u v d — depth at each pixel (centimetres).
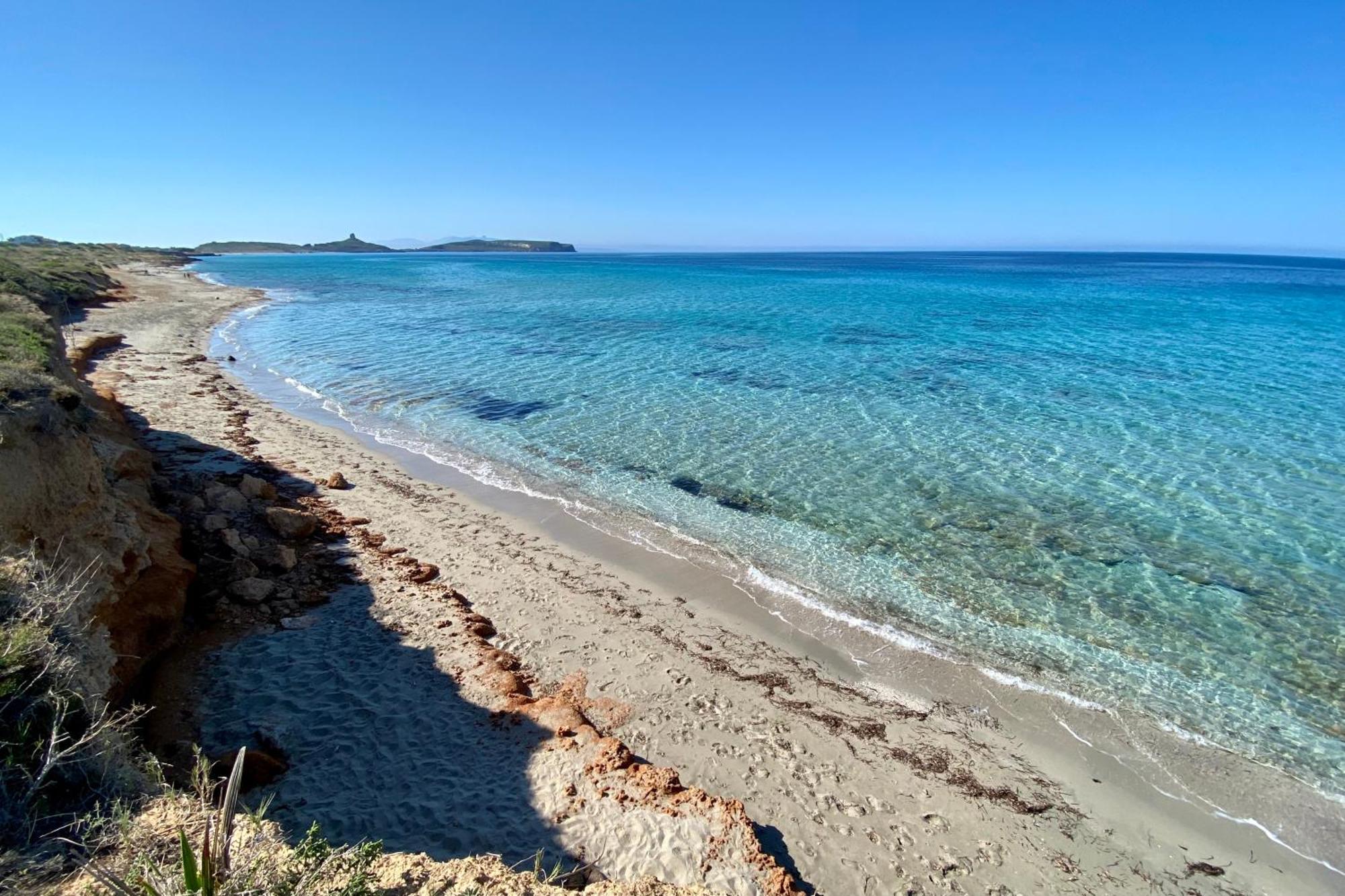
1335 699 877
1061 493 1471
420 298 5844
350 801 642
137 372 2405
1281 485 1513
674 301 5666
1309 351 3181
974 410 2103
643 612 1038
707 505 1424
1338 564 1183
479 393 2328
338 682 820
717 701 846
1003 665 936
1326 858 667
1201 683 905
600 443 1794
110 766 505
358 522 1287
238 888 391
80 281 4588
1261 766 773
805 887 605
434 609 1000
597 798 659
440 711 778
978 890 616
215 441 1677
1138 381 2514
